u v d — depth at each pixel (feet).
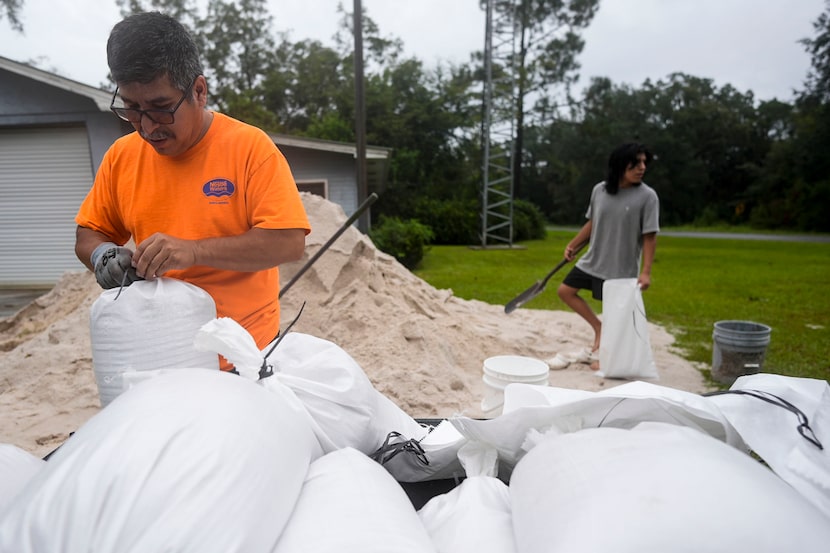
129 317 4.66
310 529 2.91
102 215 5.68
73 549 2.38
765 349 13.73
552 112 127.13
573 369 15.17
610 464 3.20
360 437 4.49
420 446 4.64
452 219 76.59
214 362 5.01
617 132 147.54
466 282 35.17
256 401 3.39
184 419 2.91
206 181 5.14
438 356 13.99
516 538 3.34
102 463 2.63
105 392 4.84
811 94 121.08
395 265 20.51
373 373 12.91
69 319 15.46
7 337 18.38
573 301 15.70
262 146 5.22
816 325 20.95
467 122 107.76
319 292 15.78
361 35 33.22
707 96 170.09
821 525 2.70
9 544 2.46
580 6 107.24
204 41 106.22
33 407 12.03
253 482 2.79
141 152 5.32
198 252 4.75
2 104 32.35
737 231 124.98
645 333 13.87
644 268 14.26
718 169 158.81
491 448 4.59
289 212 5.11
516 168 118.42
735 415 3.83
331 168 40.37
